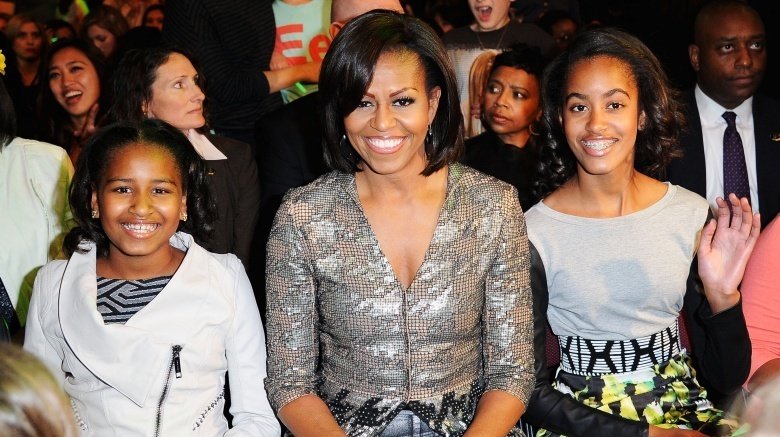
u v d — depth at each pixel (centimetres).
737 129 420
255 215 380
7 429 137
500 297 258
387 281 250
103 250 269
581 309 281
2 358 142
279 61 488
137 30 531
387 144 243
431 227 253
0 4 813
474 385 261
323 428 247
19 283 324
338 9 401
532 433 291
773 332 295
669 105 285
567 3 634
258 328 272
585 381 282
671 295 279
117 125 266
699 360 286
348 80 239
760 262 297
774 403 149
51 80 432
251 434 262
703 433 269
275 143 396
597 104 273
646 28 593
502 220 254
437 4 630
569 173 293
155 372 251
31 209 326
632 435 267
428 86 247
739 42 407
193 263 264
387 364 251
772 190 419
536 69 382
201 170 278
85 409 254
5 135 328
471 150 389
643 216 281
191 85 369
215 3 441
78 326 252
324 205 253
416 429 252
